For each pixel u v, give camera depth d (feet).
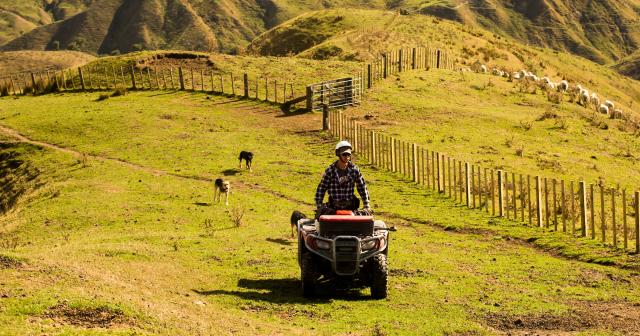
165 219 79.87
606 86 333.42
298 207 87.51
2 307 30.55
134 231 73.41
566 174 107.55
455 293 45.91
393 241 66.03
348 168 42.01
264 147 129.39
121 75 207.72
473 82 190.08
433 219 79.46
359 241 39.70
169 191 96.84
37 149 134.62
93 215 83.51
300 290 44.55
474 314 40.55
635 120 174.50
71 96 193.16
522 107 167.53
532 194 93.04
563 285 50.16
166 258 52.19
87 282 36.55
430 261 57.00
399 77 189.67
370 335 34.14
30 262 38.19
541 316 40.47
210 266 50.88
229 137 137.80
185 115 158.20
